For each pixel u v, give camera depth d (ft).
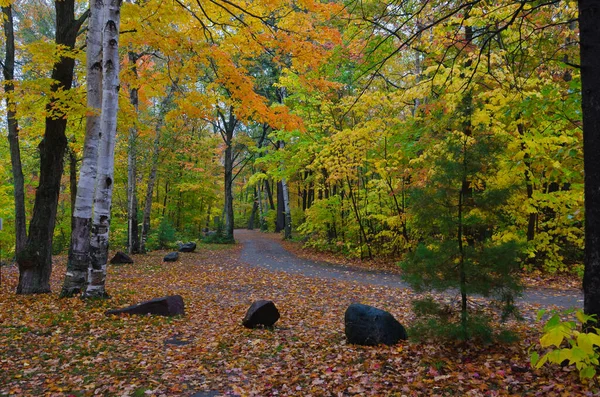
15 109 28.19
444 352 16.21
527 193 37.37
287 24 27.25
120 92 34.88
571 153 16.53
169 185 103.91
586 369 8.47
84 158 28.35
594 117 11.10
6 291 31.22
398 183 49.11
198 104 32.09
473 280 15.31
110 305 26.11
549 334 8.22
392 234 51.62
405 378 14.48
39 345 18.93
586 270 11.39
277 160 71.97
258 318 23.20
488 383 13.20
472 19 22.72
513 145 21.95
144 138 61.00
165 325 23.11
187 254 66.74
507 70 24.36
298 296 32.53
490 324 16.79
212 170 102.01
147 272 45.70
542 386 12.28
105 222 27.73
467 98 16.70
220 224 107.45
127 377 15.81
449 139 17.16
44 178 30.71
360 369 15.79
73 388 14.66
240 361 17.66
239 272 46.57
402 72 51.65
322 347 19.11
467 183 16.11
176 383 15.34
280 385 15.03
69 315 23.41
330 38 26.91
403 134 43.52
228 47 30.30
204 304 29.58
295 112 59.77
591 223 11.21
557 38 24.67
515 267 15.30
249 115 31.48
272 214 139.95
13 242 74.33
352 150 50.65
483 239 17.02
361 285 37.04
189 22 30.30
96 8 28.14
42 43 26.58
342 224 63.41
